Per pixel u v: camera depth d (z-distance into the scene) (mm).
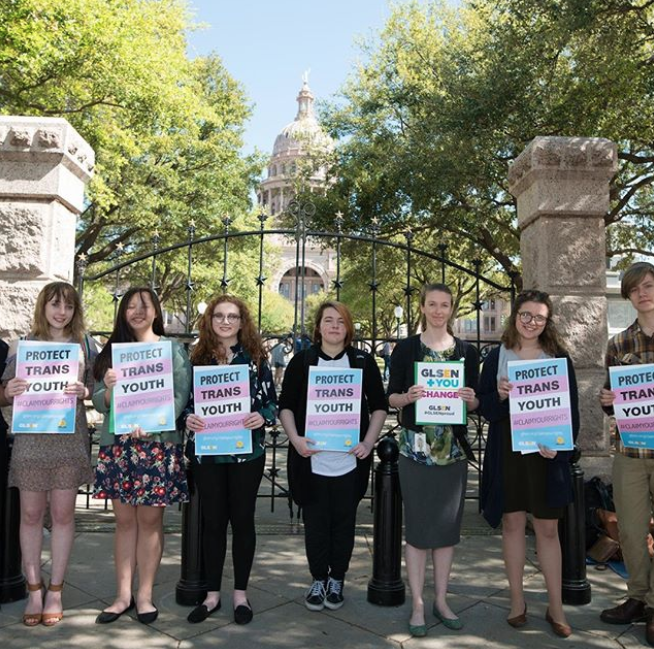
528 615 3660
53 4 9539
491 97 11977
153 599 3826
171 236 19641
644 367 3590
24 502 3516
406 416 3629
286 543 5023
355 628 3463
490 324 54500
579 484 3898
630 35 9992
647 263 3666
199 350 3721
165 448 3521
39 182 5188
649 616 3389
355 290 24641
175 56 13469
